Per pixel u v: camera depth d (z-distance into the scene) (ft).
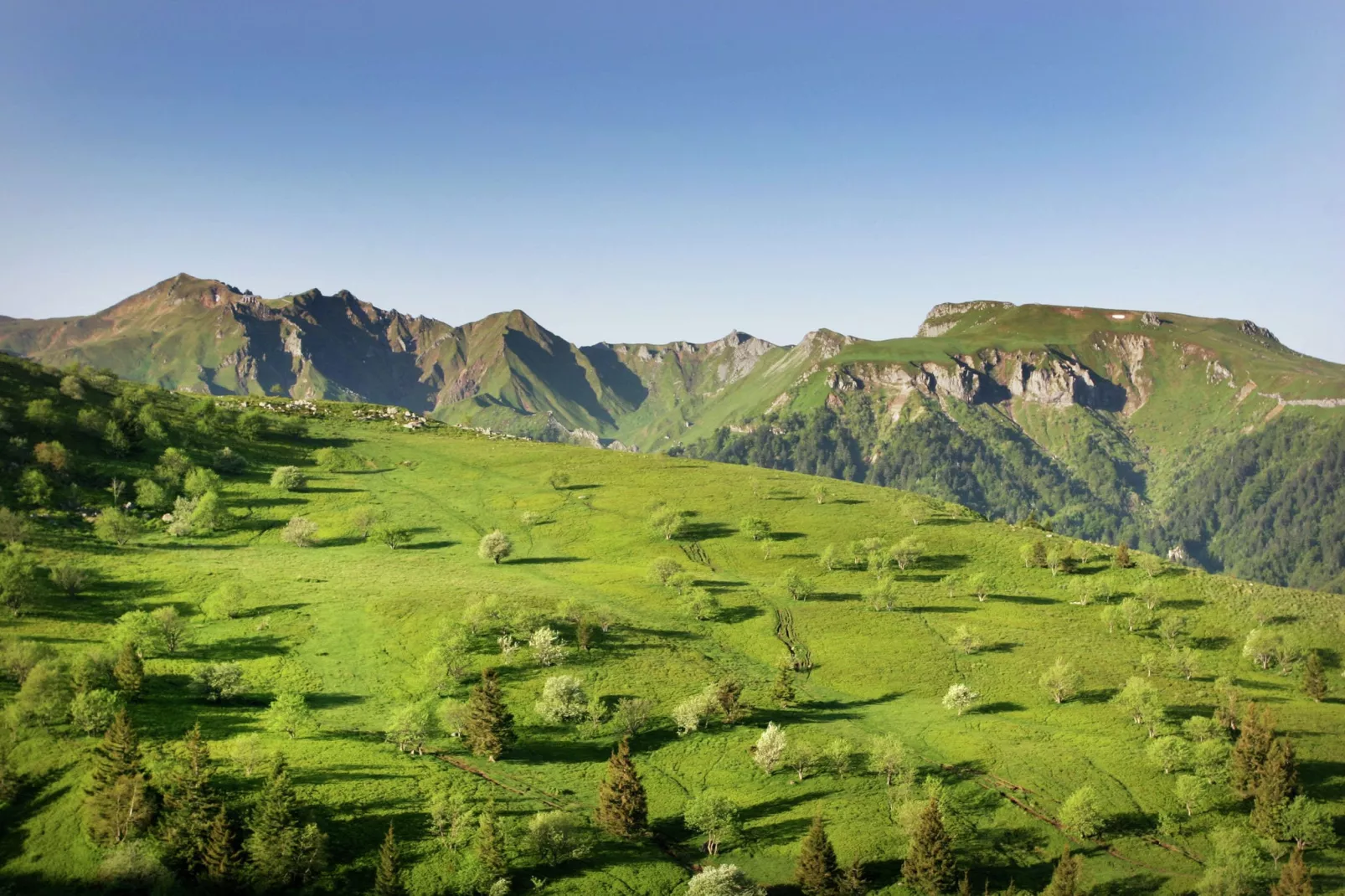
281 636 370.94
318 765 268.62
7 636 341.00
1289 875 235.81
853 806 277.44
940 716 347.36
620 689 343.67
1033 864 256.11
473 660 357.20
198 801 225.15
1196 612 455.63
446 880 223.71
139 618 342.85
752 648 406.62
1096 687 376.89
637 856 245.45
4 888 209.36
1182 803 287.07
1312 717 350.02
